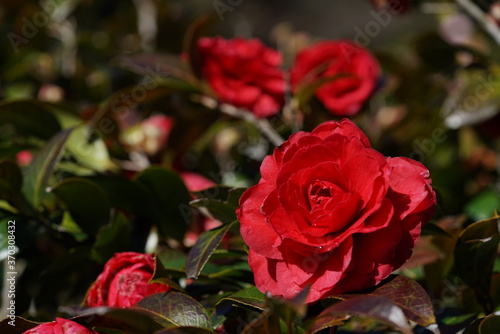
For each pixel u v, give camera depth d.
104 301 0.81
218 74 0.99
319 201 0.77
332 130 0.78
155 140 1.03
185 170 1.09
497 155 1.25
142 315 0.76
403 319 0.72
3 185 0.88
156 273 0.80
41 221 0.89
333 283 0.76
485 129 1.14
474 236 0.82
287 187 0.77
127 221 0.89
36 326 0.78
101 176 0.91
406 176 0.77
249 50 1.00
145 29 1.38
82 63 1.28
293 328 0.78
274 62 1.00
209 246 0.80
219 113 1.02
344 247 0.76
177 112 1.04
